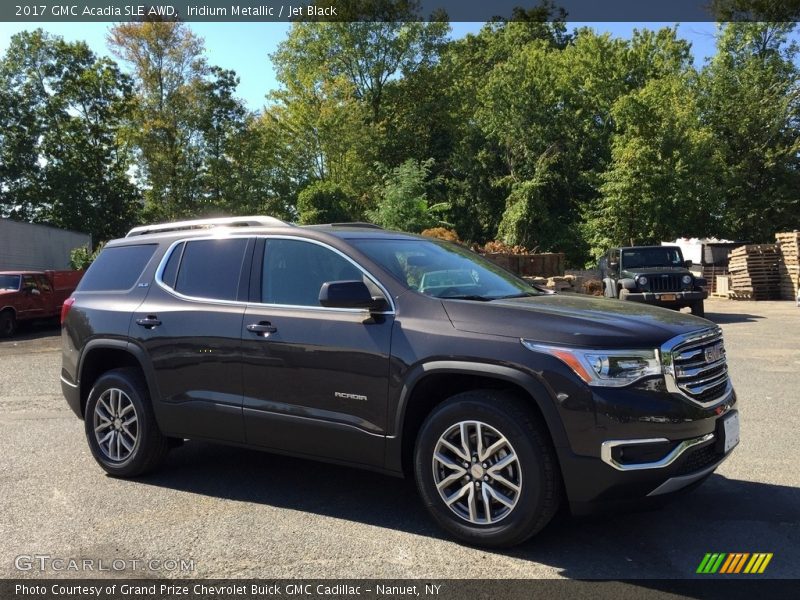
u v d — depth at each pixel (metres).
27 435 6.45
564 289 17.78
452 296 4.15
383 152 44.84
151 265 5.21
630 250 16.69
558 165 40.09
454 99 47.03
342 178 39.19
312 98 42.41
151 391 4.90
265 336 4.35
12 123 44.53
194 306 4.77
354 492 4.70
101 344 5.16
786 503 4.30
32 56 44.91
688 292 15.42
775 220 36.56
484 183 41.12
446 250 4.98
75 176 44.56
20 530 4.04
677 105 32.47
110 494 4.70
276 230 4.70
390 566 3.48
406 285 4.10
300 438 4.25
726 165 36.78
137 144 38.94
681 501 4.36
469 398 3.69
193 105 39.09
